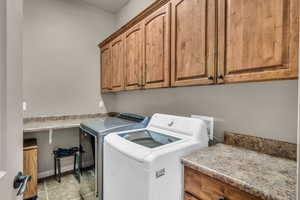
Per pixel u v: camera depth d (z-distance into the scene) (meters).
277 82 1.08
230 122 1.34
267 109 1.13
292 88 1.01
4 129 0.53
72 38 2.58
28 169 1.91
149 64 1.62
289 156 1.01
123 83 2.09
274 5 0.79
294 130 1.01
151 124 1.59
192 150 1.12
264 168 0.85
